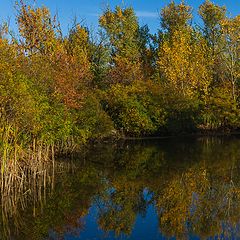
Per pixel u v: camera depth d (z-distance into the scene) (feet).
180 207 60.80
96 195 68.33
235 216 55.98
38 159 80.64
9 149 68.44
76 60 148.66
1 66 67.72
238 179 78.89
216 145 132.77
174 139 152.87
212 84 192.85
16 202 63.41
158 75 192.34
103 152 118.73
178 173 86.02
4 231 50.47
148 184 76.28
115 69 189.26
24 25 140.77
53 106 90.22
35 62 90.63
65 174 85.71
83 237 48.32
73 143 106.52
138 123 153.07
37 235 49.01
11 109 67.97
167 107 160.66
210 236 47.96
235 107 170.09
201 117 169.89
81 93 114.42
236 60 183.11
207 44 212.43
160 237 47.96
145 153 116.67
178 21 223.51
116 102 153.79
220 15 213.05
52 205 61.93
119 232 49.90
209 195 67.51
